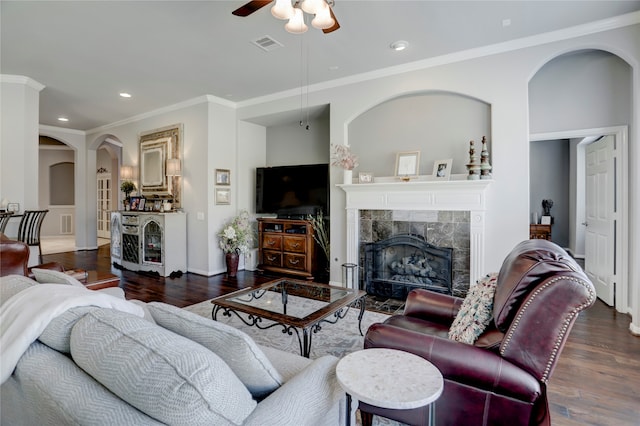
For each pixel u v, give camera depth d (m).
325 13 2.29
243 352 1.03
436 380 1.17
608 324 3.30
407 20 3.11
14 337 1.06
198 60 3.97
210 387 0.80
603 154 4.04
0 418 1.24
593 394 2.13
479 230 3.70
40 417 0.96
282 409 0.97
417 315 2.32
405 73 4.14
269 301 2.74
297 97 5.05
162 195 6.01
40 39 3.45
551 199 6.84
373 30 3.29
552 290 1.37
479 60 3.73
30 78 4.52
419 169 4.25
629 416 1.92
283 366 1.37
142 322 1.02
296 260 5.39
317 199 5.40
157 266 5.44
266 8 2.91
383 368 1.24
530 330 1.39
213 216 5.47
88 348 0.96
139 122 6.47
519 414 1.39
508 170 3.59
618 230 3.64
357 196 4.46
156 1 2.79
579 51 3.62
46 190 10.20
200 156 5.47
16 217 4.38
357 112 4.51
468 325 1.70
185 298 4.20
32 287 1.32
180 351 0.86
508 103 3.59
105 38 3.43
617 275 3.68
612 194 3.79
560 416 1.92
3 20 3.07
